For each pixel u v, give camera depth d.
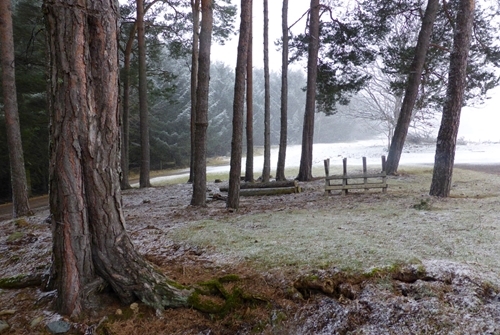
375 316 2.95
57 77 2.98
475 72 15.67
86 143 3.10
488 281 3.17
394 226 5.21
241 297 3.35
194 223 6.26
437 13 14.95
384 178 9.09
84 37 3.00
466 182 11.07
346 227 5.31
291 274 3.60
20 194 9.38
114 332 2.96
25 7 14.02
